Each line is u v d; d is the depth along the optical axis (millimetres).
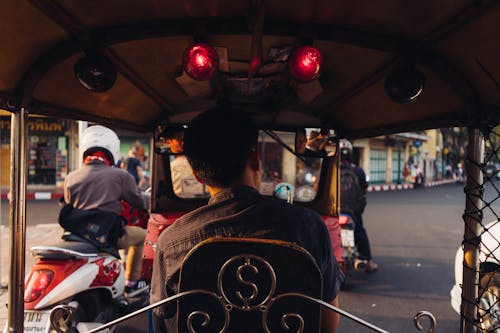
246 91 2971
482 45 1550
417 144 30234
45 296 2662
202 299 1178
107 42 1742
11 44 1636
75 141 19141
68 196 3295
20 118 1816
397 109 2533
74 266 2893
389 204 15109
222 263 1154
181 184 3490
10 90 1816
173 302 1224
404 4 1453
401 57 1828
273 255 1142
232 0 1536
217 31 1723
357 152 27219
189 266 1165
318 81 2547
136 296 4176
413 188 27203
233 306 1149
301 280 1151
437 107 2188
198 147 1257
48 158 18906
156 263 1285
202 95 3039
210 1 1546
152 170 3463
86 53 1753
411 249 7227
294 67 1817
